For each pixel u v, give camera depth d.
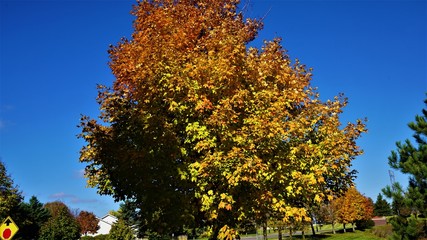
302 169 9.69
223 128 8.62
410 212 14.89
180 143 9.47
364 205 55.41
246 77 9.61
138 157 9.11
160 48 9.70
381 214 81.31
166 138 8.98
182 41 10.73
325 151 10.55
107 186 10.91
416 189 14.34
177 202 8.93
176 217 8.89
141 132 9.52
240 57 9.36
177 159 9.41
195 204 9.16
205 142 8.70
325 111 11.34
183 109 9.01
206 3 13.91
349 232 51.09
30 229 54.50
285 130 9.60
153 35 10.80
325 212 53.44
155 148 9.07
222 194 8.46
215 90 9.17
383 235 34.97
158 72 9.29
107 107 11.56
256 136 8.65
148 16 11.95
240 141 8.54
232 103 9.09
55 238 51.19
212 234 9.60
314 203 11.77
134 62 10.77
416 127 15.43
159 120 9.16
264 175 8.75
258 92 9.53
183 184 9.05
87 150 11.40
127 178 9.88
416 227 14.21
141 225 11.07
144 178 9.20
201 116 9.17
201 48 10.81
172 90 9.09
